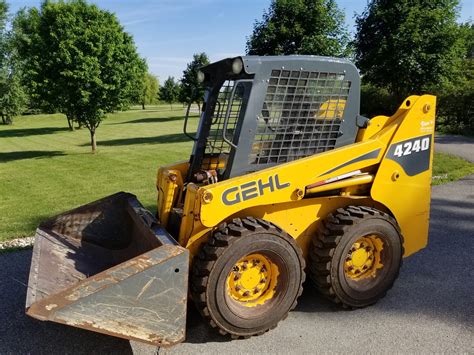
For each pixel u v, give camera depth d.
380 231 3.99
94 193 9.06
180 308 3.15
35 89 15.15
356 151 4.01
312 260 3.98
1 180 11.12
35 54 15.04
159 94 70.44
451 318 3.93
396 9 14.49
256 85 3.59
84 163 13.69
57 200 8.48
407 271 4.92
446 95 19.11
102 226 4.68
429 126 4.39
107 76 15.33
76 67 14.61
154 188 9.40
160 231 3.72
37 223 6.77
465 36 15.12
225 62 3.69
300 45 14.41
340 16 14.64
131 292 2.99
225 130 3.58
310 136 4.00
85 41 14.64
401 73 14.83
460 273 4.86
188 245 3.57
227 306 3.45
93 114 15.72
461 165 11.19
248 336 3.60
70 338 3.66
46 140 23.81
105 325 2.95
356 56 15.84
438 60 14.52
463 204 7.62
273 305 3.65
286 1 14.30
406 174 4.31
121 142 20.70
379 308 4.12
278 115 3.78
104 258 4.45
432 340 3.58
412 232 4.50
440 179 9.55
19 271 4.93
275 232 3.54
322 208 4.06
